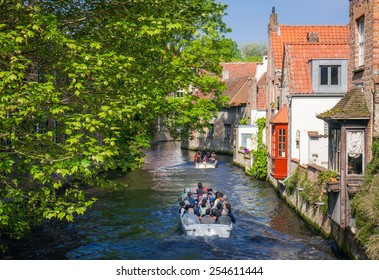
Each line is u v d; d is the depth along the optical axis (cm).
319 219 1562
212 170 3497
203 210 1816
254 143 3456
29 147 952
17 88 902
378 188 1122
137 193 2434
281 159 2294
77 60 998
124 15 1162
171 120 2200
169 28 1050
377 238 1002
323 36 2942
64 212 925
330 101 2206
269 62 2983
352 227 1205
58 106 920
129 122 1252
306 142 2050
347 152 1324
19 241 1507
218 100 2583
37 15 964
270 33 2984
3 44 896
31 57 1109
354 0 1463
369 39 1333
